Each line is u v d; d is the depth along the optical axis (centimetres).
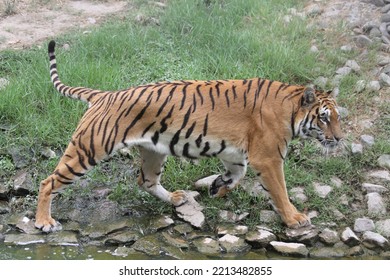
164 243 977
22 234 988
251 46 1392
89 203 1053
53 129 1160
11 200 1063
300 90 984
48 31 1537
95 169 1111
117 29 1467
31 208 1047
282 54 1351
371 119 1238
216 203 1052
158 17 1566
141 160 1021
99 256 948
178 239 985
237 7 1557
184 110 959
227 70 1309
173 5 1581
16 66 1331
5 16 1609
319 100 973
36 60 1341
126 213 1038
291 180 1096
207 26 1458
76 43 1418
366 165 1140
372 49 1413
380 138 1192
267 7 1562
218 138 973
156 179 1031
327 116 966
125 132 954
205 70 1328
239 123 973
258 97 972
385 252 976
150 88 965
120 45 1387
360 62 1382
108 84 1249
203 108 963
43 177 1090
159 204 1053
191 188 1087
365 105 1269
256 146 973
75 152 962
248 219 1030
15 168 1109
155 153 1006
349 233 988
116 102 957
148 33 1442
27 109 1192
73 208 1045
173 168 1106
